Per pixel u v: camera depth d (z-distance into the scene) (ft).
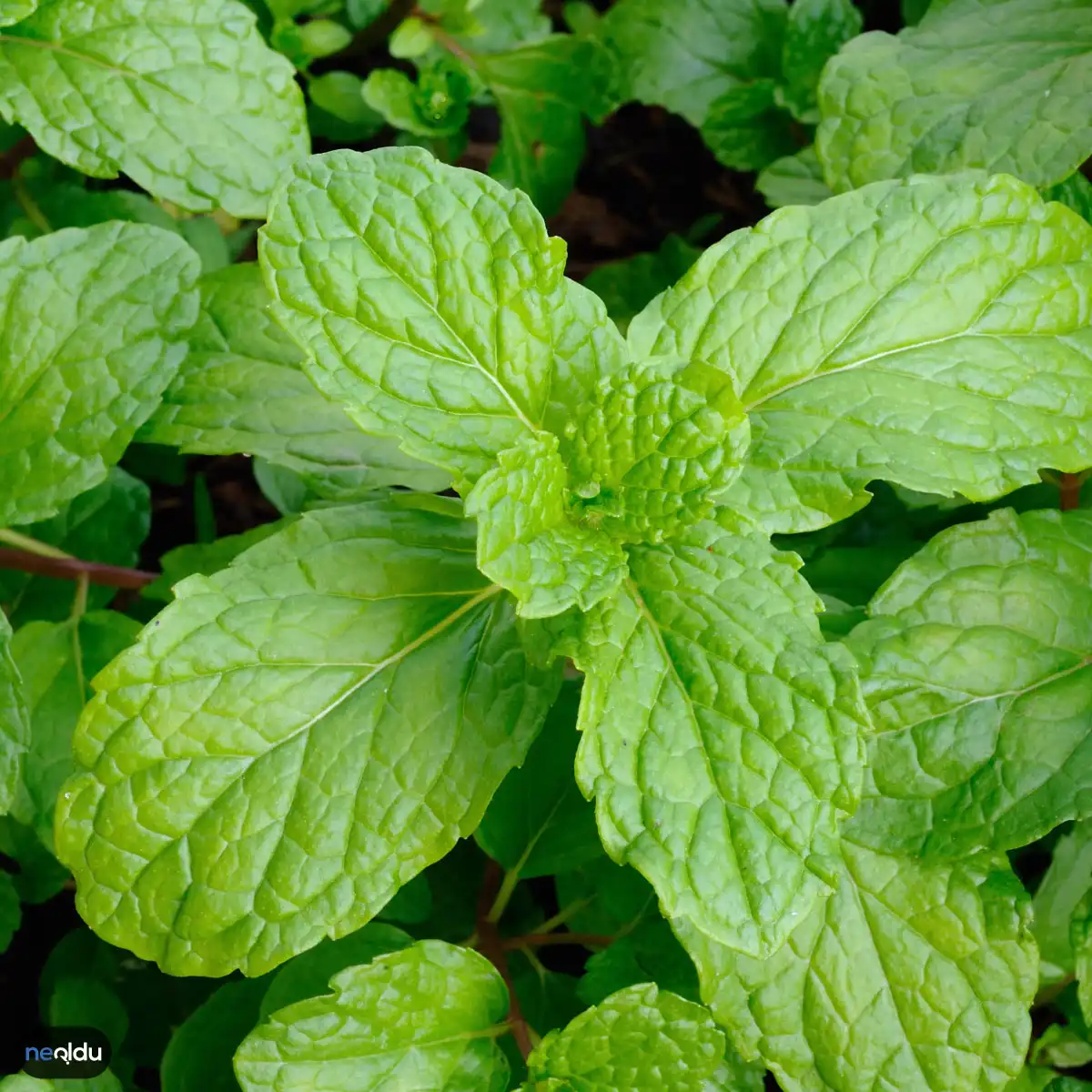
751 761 0.85
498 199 0.88
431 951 0.93
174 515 1.23
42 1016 1.07
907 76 1.06
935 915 0.93
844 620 0.97
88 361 0.97
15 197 1.13
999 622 0.95
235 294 1.01
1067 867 1.04
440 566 0.91
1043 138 1.03
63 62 1.00
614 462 0.88
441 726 0.90
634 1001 0.92
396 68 1.34
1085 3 1.06
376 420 0.87
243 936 0.88
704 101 1.24
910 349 0.92
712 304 0.92
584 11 1.37
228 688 0.89
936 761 0.94
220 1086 0.99
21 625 1.08
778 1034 0.93
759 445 0.91
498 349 0.88
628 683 0.86
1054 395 0.92
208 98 1.01
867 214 0.93
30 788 1.00
